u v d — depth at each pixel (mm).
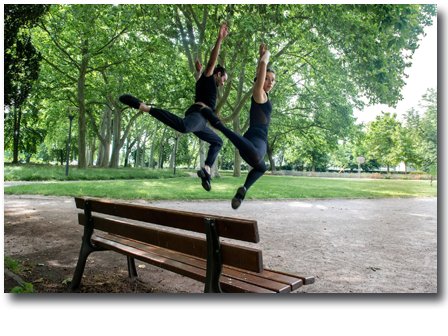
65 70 25891
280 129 34281
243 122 32312
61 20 21391
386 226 7699
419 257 5012
